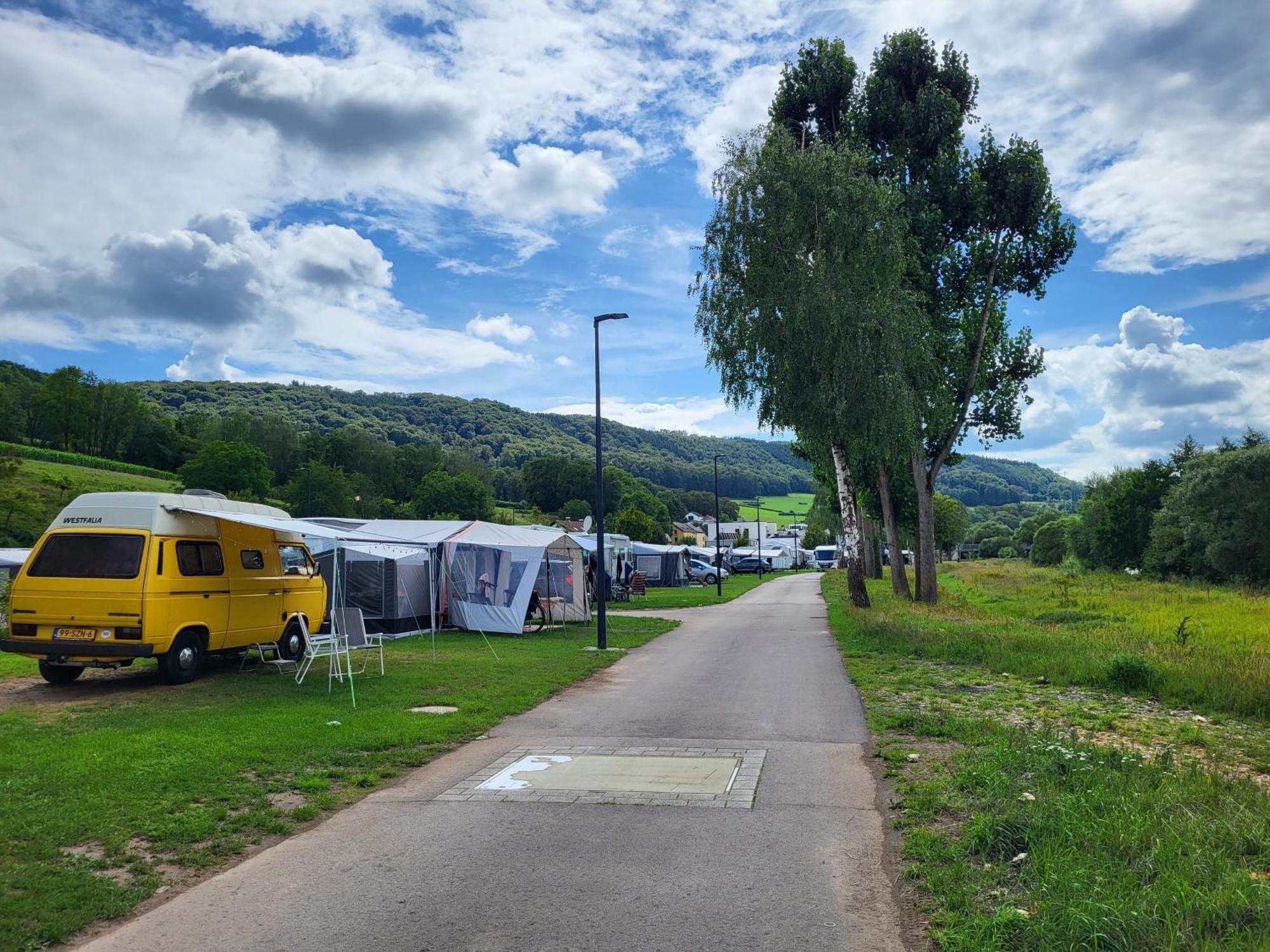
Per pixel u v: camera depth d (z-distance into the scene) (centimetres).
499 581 2142
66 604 1148
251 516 1360
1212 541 4291
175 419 11688
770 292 2356
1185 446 5772
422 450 12144
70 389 9381
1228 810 559
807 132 2797
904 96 2777
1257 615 2272
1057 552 8475
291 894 485
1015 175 2636
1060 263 2717
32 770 725
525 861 533
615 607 3316
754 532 12950
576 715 1044
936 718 948
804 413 2375
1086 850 486
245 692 1153
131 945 422
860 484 3825
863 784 705
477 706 1060
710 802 657
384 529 2136
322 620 1592
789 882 493
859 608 2508
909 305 2370
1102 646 1530
